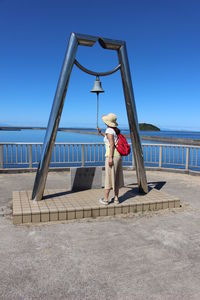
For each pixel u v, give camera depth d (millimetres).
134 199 4922
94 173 5715
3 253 3031
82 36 4445
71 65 4441
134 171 8898
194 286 2471
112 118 4457
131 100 5000
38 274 2615
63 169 8789
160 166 9008
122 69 4914
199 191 6289
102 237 3533
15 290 2355
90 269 2727
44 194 5172
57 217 4141
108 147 4516
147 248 3227
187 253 3113
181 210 4785
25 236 3516
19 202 4582
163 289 2416
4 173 8227
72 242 3359
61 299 2250
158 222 4148
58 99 4465
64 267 2756
